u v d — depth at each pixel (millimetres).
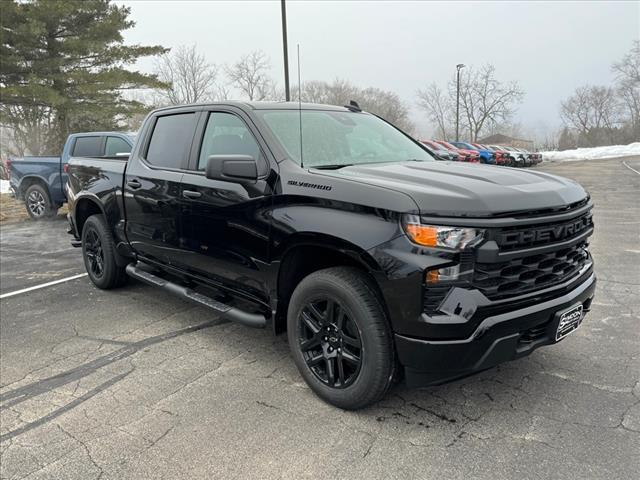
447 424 2777
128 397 3168
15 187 11461
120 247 4949
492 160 29469
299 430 2758
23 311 4879
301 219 2922
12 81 22453
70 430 2818
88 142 10211
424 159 3914
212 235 3611
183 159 4016
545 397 3025
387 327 2680
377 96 61375
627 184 17172
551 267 2742
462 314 2443
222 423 2846
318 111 3934
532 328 2689
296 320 3117
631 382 3172
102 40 23594
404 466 2434
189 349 3883
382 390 2750
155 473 2434
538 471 2365
